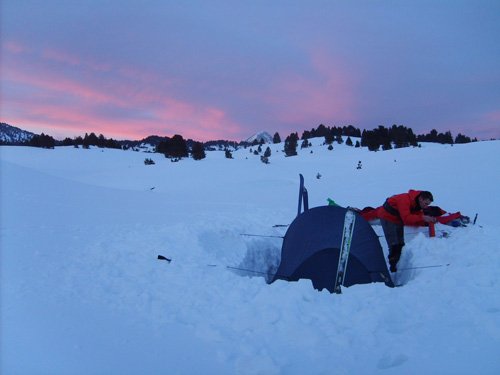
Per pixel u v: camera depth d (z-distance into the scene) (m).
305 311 3.77
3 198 10.09
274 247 7.52
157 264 5.36
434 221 5.77
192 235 6.79
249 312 3.78
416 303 3.86
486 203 11.20
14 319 3.62
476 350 2.91
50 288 4.42
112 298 4.23
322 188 20.22
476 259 4.83
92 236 6.92
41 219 8.28
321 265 5.07
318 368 2.88
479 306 3.65
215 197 16.94
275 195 17.91
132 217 9.26
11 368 2.84
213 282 4.75
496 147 31.41
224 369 2.94
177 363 3.01
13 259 5.39
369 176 25.02
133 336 3.42
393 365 2.87
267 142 121.19
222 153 93.06
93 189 14.24
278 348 3.18
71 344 3.23
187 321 3.74
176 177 40.28
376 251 5.24
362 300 4.00
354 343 3.19
